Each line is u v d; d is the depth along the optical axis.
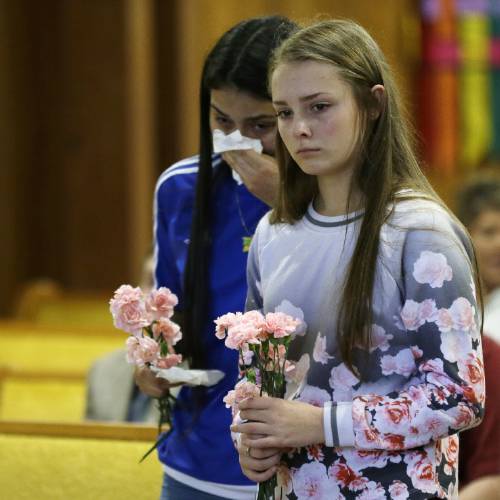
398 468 5.37
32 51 20.97
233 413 5.76
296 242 5.74
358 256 5.41
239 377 5.93
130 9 19.75
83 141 20.73
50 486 7.82
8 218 21.30
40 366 13.25
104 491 7.78
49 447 7.89
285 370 5.52
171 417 7.10
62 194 21.06
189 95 19.50
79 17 20.55
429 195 5.54
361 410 5.29
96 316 16.62
